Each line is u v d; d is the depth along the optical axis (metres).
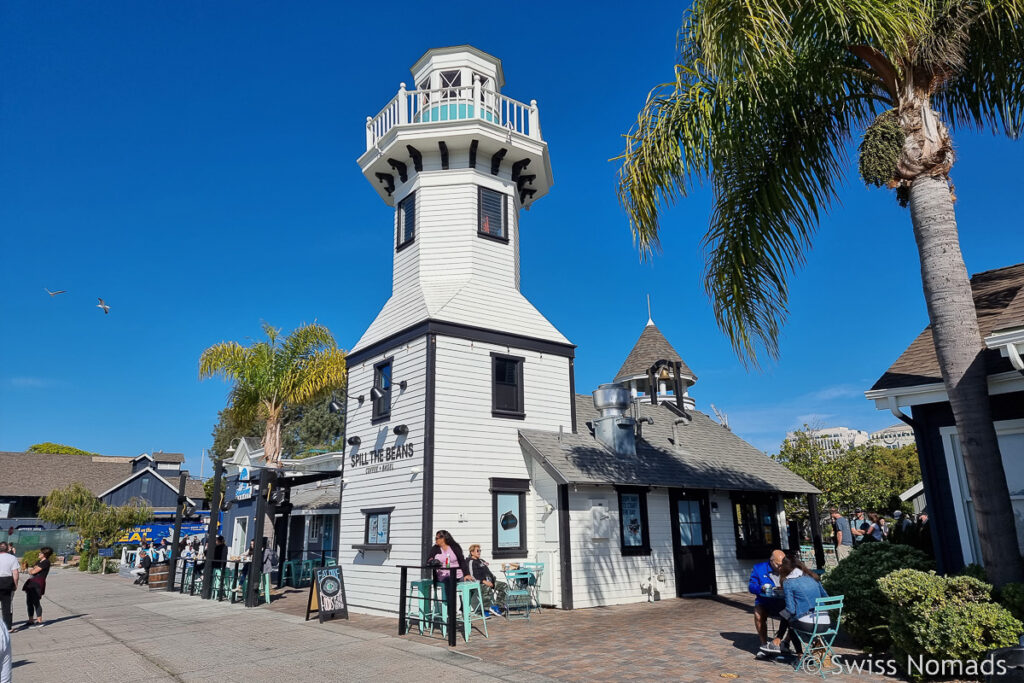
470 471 14.23
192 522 40.66
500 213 17.64
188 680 7.89
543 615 12.60
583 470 14.43
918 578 7.36
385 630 11.33
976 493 7.37
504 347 15.79
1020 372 7.55
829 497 29.58
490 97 18.06
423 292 15.79
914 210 8.16
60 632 11.98
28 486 49.88
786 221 9.70
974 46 8.84
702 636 9.86
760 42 7.94
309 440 44.72
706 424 21.72
